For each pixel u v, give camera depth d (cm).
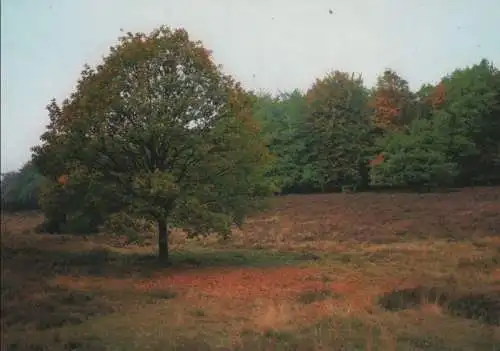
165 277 1795
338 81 6412
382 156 5341
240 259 2253
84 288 1539
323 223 3731
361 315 1089
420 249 2284
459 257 1948
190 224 1986
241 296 1407
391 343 860
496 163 4703
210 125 2128
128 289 1521
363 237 2981
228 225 2014
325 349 843
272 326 1005
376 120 6103
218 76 2147
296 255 2338
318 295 1344
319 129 6194
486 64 5481
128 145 2042
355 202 4722
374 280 1586
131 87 2020
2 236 2862
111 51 2092
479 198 4019
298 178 6272
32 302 1240
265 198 2302
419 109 5966
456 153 4872
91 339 946
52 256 2238
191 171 2109
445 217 3412
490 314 1070
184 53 2078
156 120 1964
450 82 5706
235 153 2141
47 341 912
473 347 856
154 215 1998
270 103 7338
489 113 4812
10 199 6600
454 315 1090
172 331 1003
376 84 6272
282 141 6372
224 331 1001
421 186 5131
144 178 1912
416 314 1100
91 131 1998
